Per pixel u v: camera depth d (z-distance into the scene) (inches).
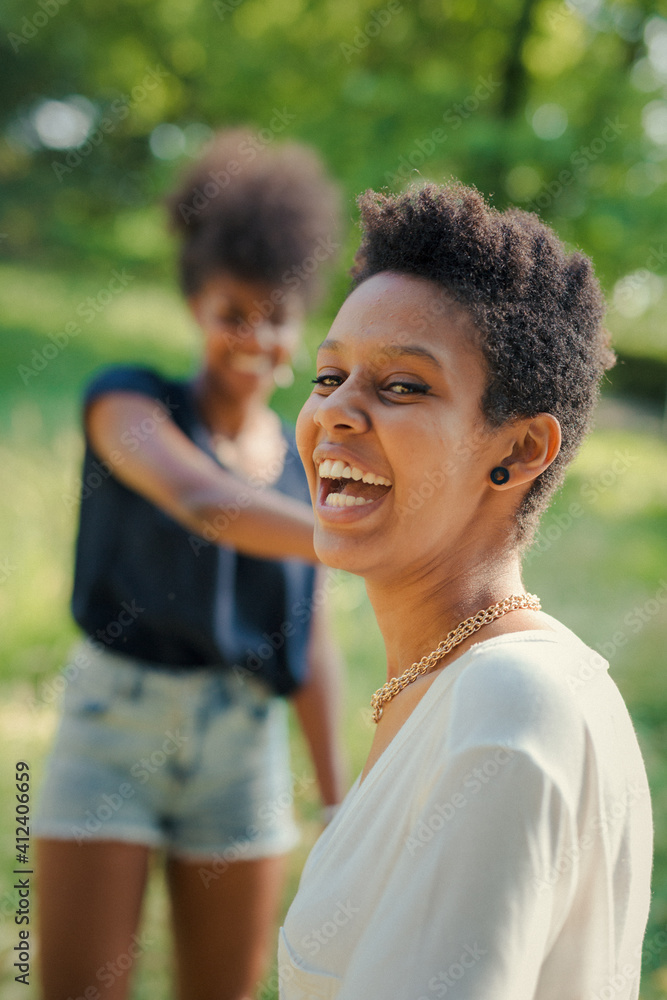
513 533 43.2
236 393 84.0
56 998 72.4
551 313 42.1
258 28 503.5
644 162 349.4
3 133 660.1
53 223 665.0
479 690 35.4
